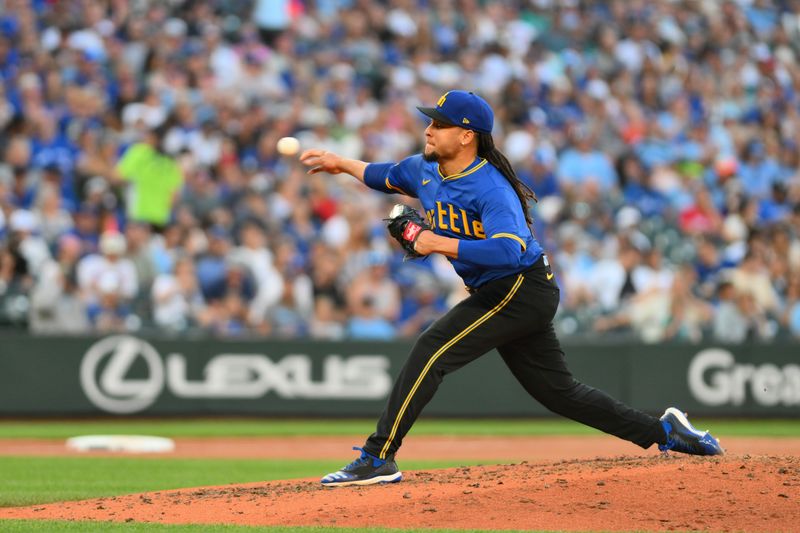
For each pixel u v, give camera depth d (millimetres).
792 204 71500
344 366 53031
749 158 73875
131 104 62031
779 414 55219
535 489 20391
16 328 50344
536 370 22172
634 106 75188
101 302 51375
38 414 50312
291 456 39594
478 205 20906
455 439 46281
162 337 51594
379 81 71125
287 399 52531
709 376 54938
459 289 55469
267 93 66250
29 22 64188
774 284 60969
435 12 77312
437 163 21672
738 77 82125
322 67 69812
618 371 54344
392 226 20891
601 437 47375
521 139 67312
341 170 23281
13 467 34875
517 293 21094
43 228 52875
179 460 37688
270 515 20078
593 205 63656
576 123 71688
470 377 54219
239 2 72500
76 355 50750
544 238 61500
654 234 63875
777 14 89750
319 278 54375
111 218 53969
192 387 51812
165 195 56469
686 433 22625
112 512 21328
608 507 19453
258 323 53000
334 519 19453
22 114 58312
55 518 20859
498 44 75750
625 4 84125
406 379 21344
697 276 61750
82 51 62906
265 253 54219
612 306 56531
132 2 68562
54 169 54594
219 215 54938
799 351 55625
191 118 60781
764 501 19469
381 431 21594
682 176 69812
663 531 18328
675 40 82750
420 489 21062
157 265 53031
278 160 61344
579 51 79938
